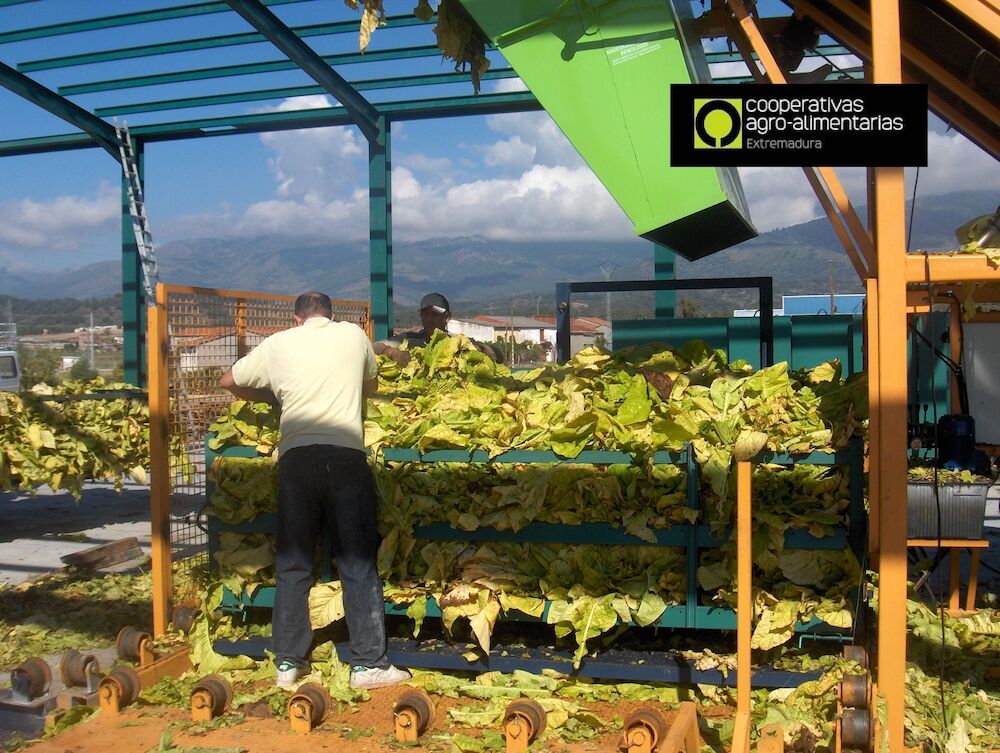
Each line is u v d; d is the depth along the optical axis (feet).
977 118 15.60
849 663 12.20
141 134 38.55
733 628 12.80
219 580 14.89
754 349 30.27
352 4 14.53
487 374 16.78
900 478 11.12
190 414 16.75
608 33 13.42
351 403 13.98
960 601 19.45
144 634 14.47
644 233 13.75
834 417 12.97
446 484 13.91
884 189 11.19
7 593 21.03
